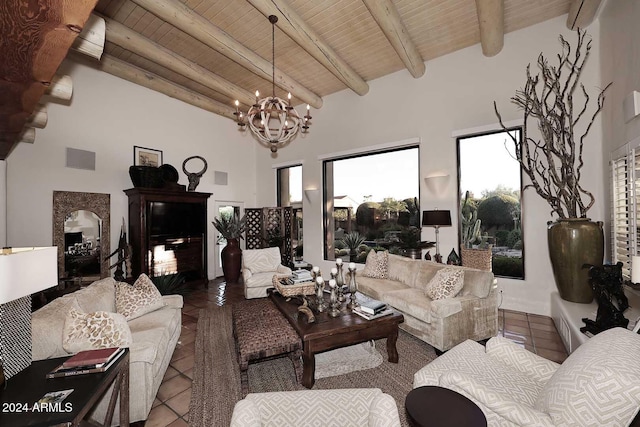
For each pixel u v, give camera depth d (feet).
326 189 20.67
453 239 14.87
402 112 16.60
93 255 15.31
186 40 13.97
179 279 15.46
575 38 12.17
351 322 8.15
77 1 3.67
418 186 16.63
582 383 3.59
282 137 12.10
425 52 14.92
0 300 3.99
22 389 4.50
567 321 9.18
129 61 16.03
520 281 13.23
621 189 9.97
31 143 13.35
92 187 15.40
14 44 4.48
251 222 22.08
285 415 3.95
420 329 9.62
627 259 9.44
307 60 15.89
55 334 5.83
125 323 6.40
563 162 10.59
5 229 12.19
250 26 12.96
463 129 14.46
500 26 11.90
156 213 16.60
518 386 5.03
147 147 17.80
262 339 7.41
